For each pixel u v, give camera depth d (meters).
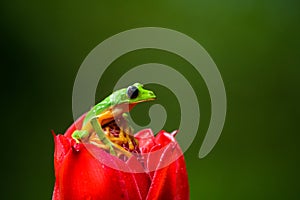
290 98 1.68
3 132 1.52
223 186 1.53
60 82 1.61
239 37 1.71
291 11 1.72
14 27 1.61
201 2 1.71
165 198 0.60
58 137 0.61
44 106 1.58
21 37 1.61
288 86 1.69
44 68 1.61
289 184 1.59
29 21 1.62
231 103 1.66
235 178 1.55
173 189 0.61
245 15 1.71
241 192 1.54
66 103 1.60
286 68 1.70
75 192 0.60
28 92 1.58
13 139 1.53
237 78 1.69
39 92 1.59
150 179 0.61
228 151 1.60
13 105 1.56
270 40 1.73
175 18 1.70
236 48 1.70
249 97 1.67
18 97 1.57
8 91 1.57
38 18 1.63
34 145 1.54
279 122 1.66
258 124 1.65
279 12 1.72
